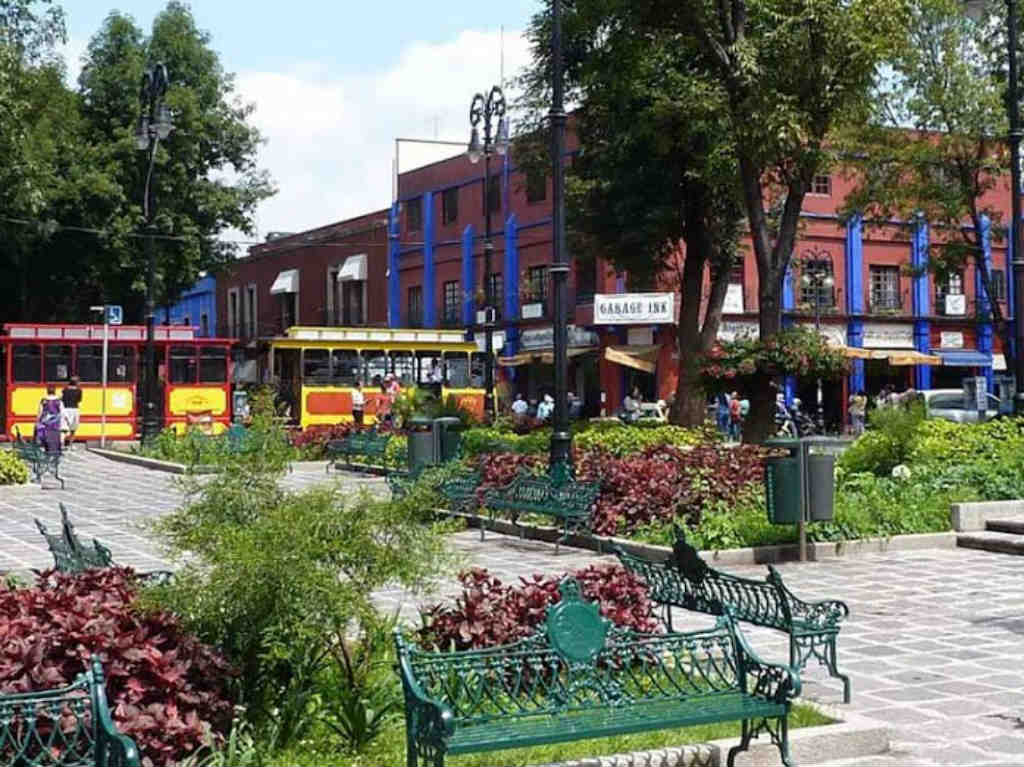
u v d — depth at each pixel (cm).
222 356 3744
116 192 4197
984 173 3528
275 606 605
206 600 609
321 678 658
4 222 3991
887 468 1758
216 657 599
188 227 4409
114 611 614
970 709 746
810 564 1342
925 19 3188
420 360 3766
